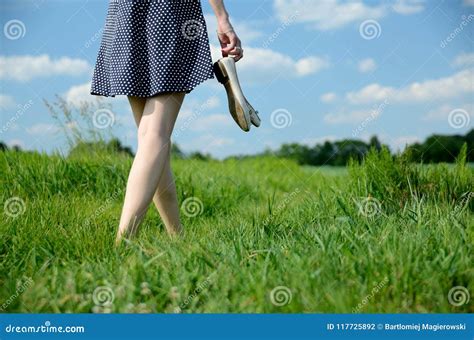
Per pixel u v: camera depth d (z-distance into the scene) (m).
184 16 2.43
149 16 2.41
